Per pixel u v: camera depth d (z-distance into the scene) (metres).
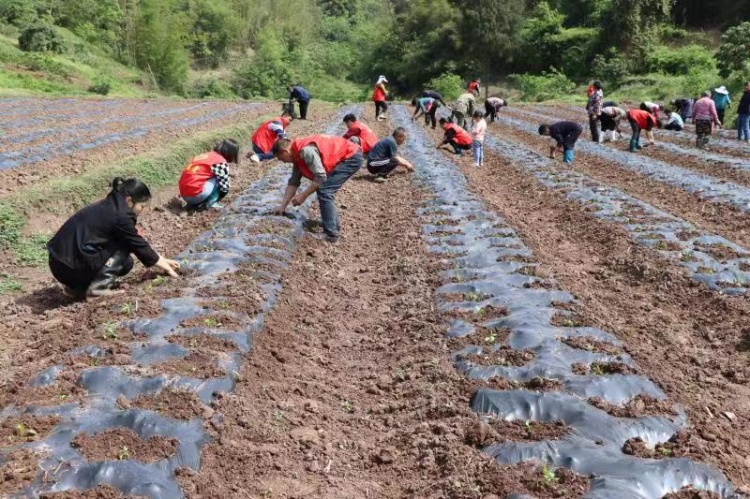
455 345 5.60
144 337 5.43
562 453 3.88
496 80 50.47
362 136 13.04
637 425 4.22
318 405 4.89
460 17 49.78
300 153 8.80
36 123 18.77
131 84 40.16
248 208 9.97
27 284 7.58
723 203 11.09
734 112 23.75
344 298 7.36
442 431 4.30
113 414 4.13
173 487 3.58
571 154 15.65
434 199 11.34
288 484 3.87
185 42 51.19
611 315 6.59
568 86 42.19
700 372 5.38
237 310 6.05
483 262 7.87
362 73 59.84
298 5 67.25
